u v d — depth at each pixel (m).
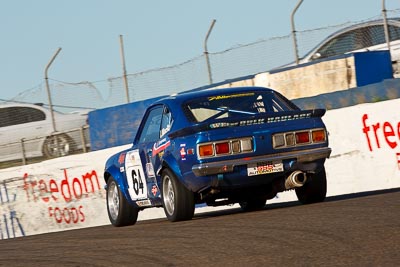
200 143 27.64
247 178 28.00
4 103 70.19
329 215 23.89
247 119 27.81
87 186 49.44
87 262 21.34
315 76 52.69
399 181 37.88
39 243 29.06
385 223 20.78
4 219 53.38
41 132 69.88
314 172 28.78
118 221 34.00
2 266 23.11
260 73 53.75
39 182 51.69
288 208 28.23
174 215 29.06
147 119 32.06
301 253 18.28
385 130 38.19
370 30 57.09
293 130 28.27
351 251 17.70
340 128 39.56
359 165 39.09
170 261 19.58
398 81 44.50
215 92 30.33
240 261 18.28
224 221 26.45
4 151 63.69
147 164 31.30
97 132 58.09
